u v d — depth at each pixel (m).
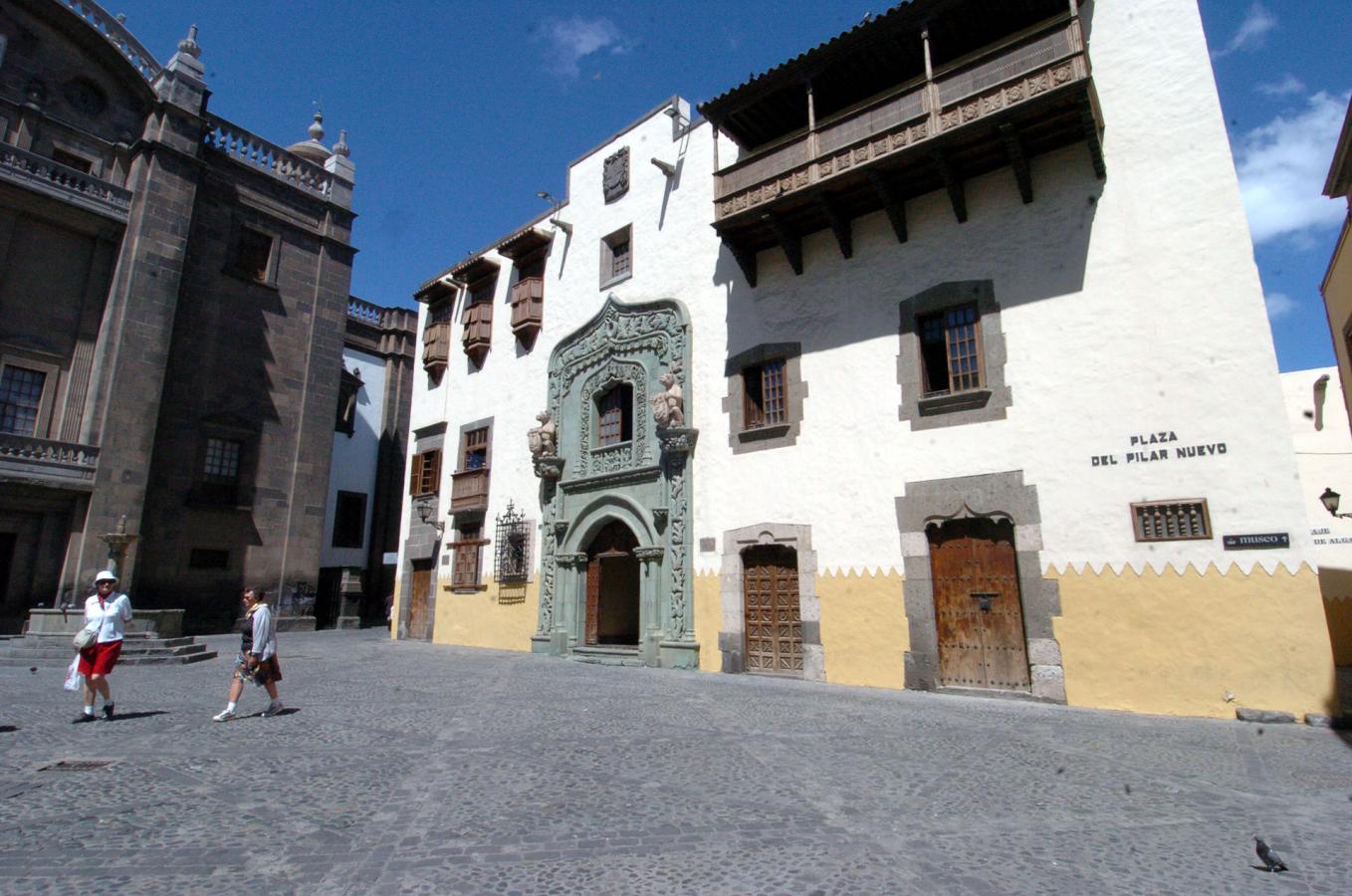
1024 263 11.71
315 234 29.08
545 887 3.91
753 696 10.88
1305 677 8.81
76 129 22.80
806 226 14.34
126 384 22.36
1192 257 10.34
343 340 29.58
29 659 15.16
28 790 5.64
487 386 22.09
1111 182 11.16
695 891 3.88
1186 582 9.70
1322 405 20.69
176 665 15.32
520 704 9.94
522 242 21.17
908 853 4.42
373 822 4.93
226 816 5.04
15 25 22.03
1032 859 4.34
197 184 25.00
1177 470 9.97
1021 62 11.09
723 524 14.82
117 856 4.29
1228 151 10.36
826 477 13.39
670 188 17.64
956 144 11.66
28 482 20.16
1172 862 4.30
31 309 21.66
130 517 22.03
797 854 4.40
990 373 11.74
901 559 12.21
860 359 13.33
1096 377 10.77
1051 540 10.77
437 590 22.22
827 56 13.24
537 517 19.42
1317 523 20.08
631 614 20.30
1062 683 10.34
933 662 11.58
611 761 6.67
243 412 26.05
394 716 8.96
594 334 18.64
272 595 26.05
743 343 15.20
